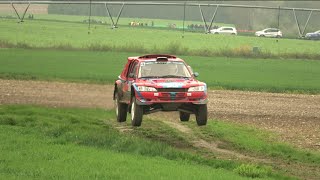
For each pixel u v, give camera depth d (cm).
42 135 6097
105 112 8762
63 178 3653
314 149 6100
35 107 8825
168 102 6506
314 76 16475
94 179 3634
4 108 8438
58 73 14638
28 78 13488
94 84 12925
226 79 14788
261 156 5650
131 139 5825
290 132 7312
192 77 6981
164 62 7056
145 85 6550
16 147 5134
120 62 18188
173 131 7088
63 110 8712
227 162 4906
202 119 6725
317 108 10100
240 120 8431
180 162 4759
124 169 4091
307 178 4616
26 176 3712
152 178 3712
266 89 13162
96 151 5072
